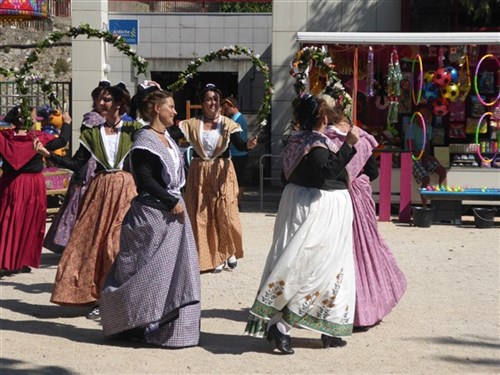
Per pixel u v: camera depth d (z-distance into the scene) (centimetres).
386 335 772
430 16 1711
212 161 1048
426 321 820
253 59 1019
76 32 952
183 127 1060
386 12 1730
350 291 713
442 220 1450
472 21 1708
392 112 1480
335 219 702
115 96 849
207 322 814
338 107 759
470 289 955
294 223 701
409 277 1012
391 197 1523
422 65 1594
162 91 738
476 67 1472
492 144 1579
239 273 1039
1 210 1014
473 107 1593
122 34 1941
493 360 701
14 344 736
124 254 730
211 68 2006
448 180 1534
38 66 2522
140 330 742
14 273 1038
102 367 671
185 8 2369
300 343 747
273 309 695
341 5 1738
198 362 686
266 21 1992
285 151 718
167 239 721
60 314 849
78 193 1058
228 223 1045
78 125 1850
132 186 839
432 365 687
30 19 1528
